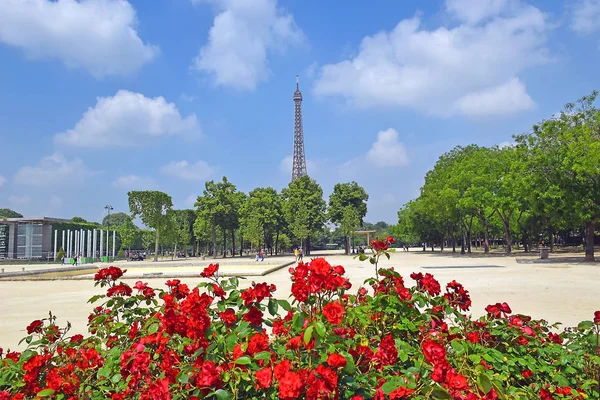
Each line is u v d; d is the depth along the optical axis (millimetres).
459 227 62844
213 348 3451
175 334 3930
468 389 3043
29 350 4133
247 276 26344
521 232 62406
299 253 51656
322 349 3268
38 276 33531
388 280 4512
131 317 5109
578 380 4258
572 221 33156
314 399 2738
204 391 3164
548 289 17484
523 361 4141
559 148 32812
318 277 3486
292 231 77188
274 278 24984
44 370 4020
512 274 24797
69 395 3715
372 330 4191
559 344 4945
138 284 5254
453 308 4488
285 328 4172
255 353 3293
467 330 4438
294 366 3227
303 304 3711
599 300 14320
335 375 2822
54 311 14625
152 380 3551
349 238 82375
